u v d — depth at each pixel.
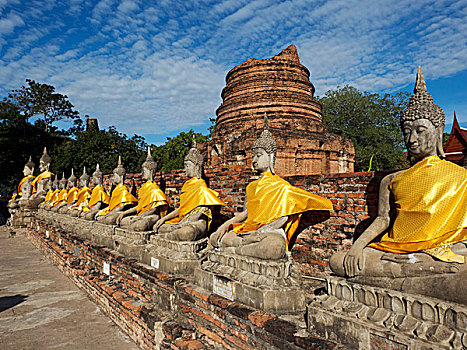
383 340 3.44
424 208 3.71
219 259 5.98
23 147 38.53
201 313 5.71
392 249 3.90
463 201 3.60
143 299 7.74
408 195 3.91
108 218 10.99
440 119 3.96
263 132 6.49
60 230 14.71
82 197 15.01
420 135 3.99
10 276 12.42
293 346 4.04
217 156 22.08
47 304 9.50
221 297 5.51
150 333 6.55
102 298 9.14
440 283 3.26
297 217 5.98
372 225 4.34
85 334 7.61
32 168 26.27
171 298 6.58
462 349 2.90
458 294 3.12
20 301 9.71
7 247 18.78
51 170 33.19
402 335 3.28
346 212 6.13
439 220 3.61
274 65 21.59
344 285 4.00
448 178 3.71
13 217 24.25
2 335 7.49
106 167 33.50
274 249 5.16
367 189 5.84
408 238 3.76
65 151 34.53
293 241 6.98
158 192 9.59
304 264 6.75
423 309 3.27
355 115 32.66
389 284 3.67
